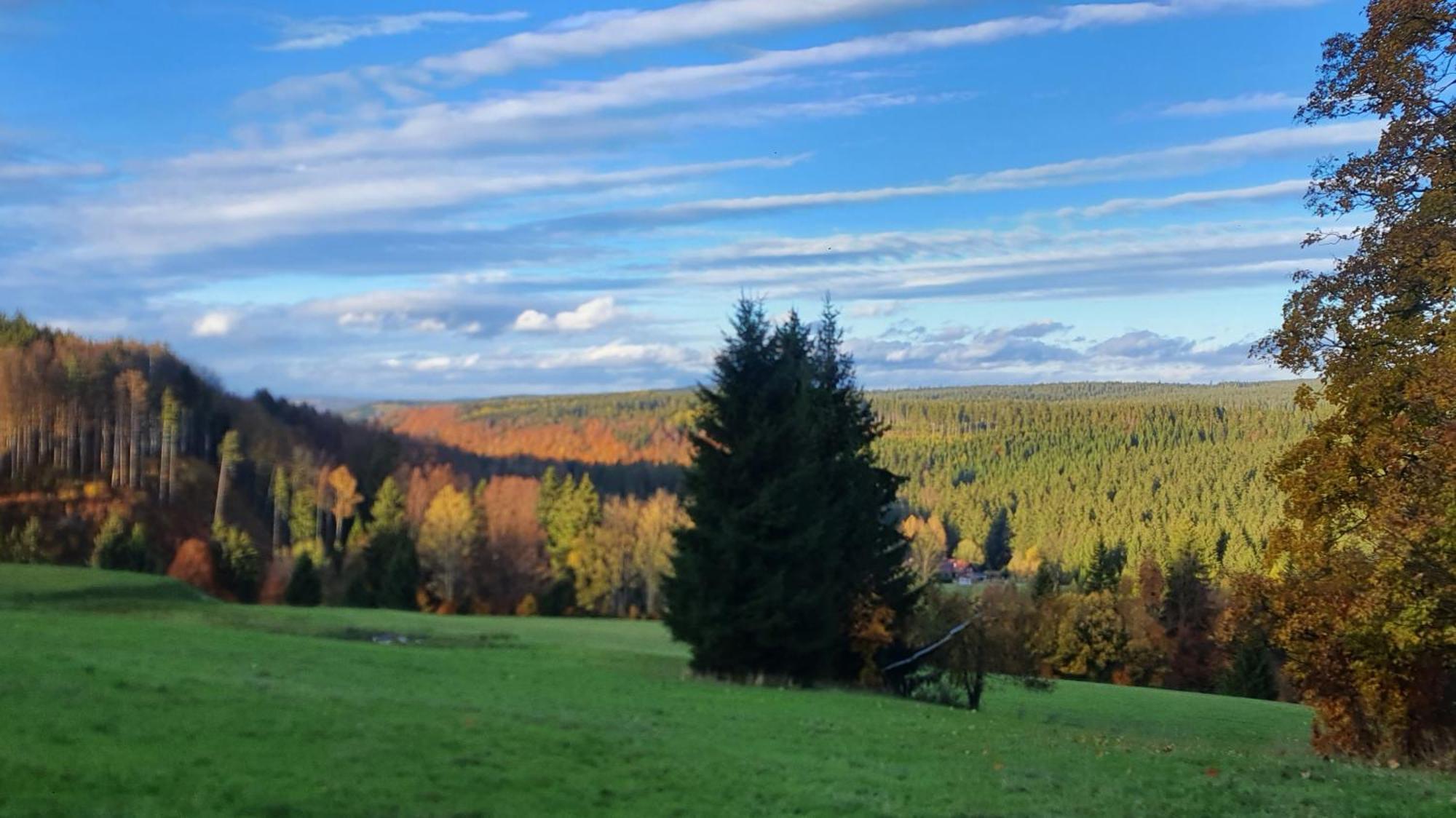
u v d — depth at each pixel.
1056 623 61.41
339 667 27.59
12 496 92.25
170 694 15.95
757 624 34.41
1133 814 13.84
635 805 12.61
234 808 10.27
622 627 64.75
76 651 22.91
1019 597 37.97
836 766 17.00
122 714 13.92
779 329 38.03
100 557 83.31
